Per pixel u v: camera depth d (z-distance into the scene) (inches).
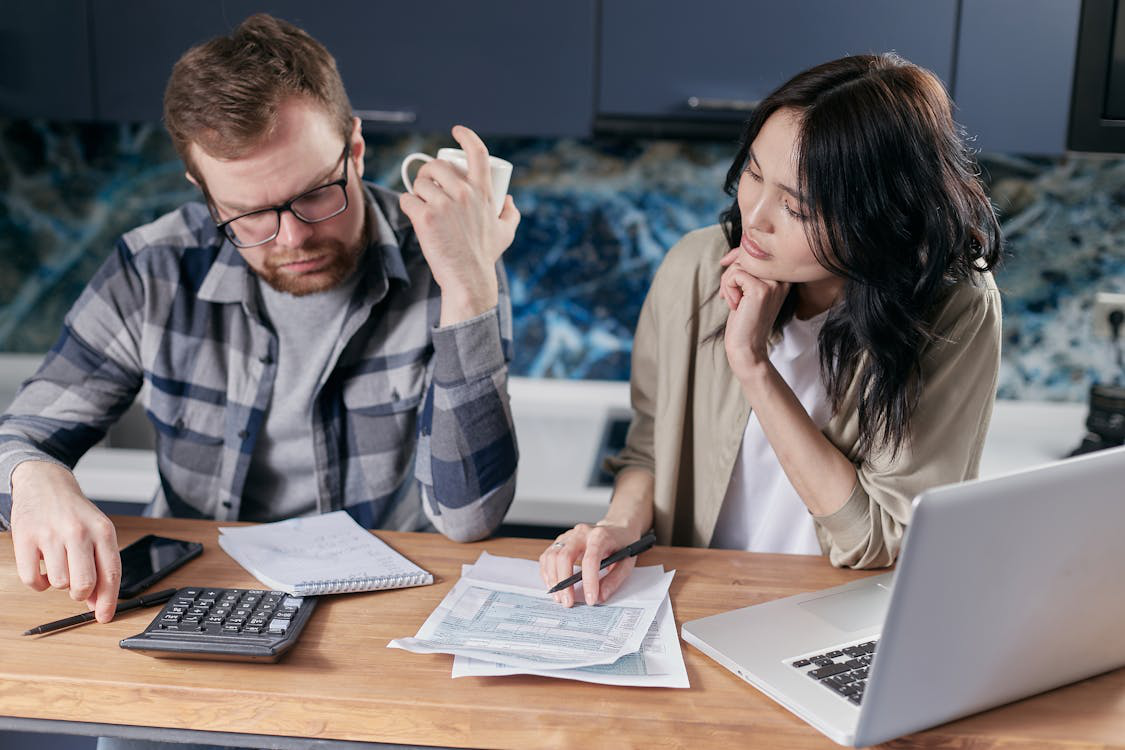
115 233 94.8
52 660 35.7
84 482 76.0
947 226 40.7
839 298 47.8
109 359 53.3
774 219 41.4
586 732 32.9
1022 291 90.2
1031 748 31.9
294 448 53.8
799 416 44.9
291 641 36.1
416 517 56.0
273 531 47.2
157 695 34.2
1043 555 30.0
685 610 40.6
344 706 33.6
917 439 44.9
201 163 45.6
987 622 30.4
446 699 33.6
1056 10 70.5
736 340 44.5
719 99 74.0
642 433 55.2
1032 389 92.0
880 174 39.3
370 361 53.4
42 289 96.2
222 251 53.1
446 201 44.3
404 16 74.6
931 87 40.9
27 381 53.0
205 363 53.1
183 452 54.2
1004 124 72.7
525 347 96.3
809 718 32.5
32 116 77.4
